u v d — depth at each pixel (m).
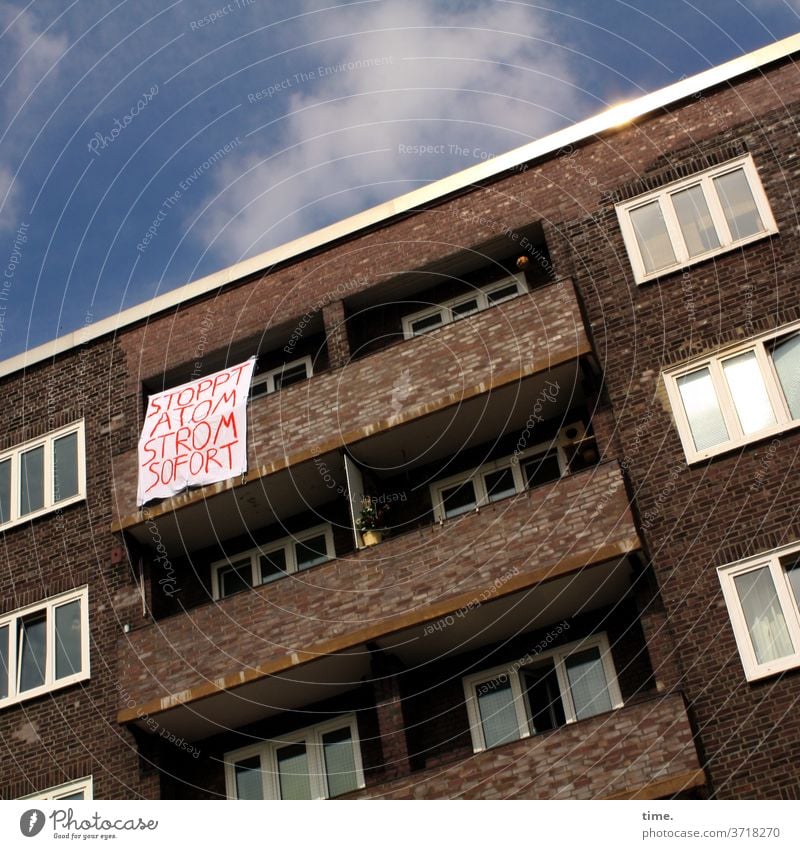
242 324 28.41
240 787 25.05
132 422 28.45
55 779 25.38
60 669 26.52
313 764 24.75
